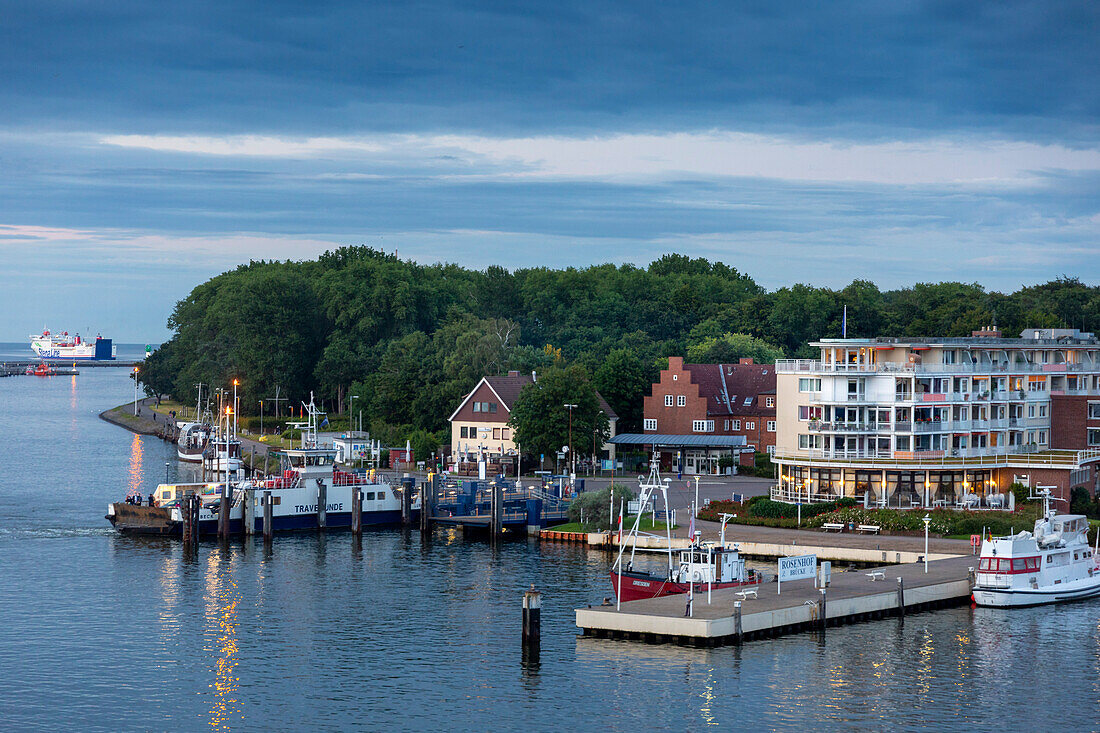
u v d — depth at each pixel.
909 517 112.81
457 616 87.75
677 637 78.31
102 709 67.94
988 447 133.50
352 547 116.75
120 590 96.19
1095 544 105.50
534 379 171.88
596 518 123.25
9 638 81.88
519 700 68.88
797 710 67.06
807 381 131.12
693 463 166.12
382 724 65.56
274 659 77.19
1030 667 74.81
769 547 105.62
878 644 79.19
